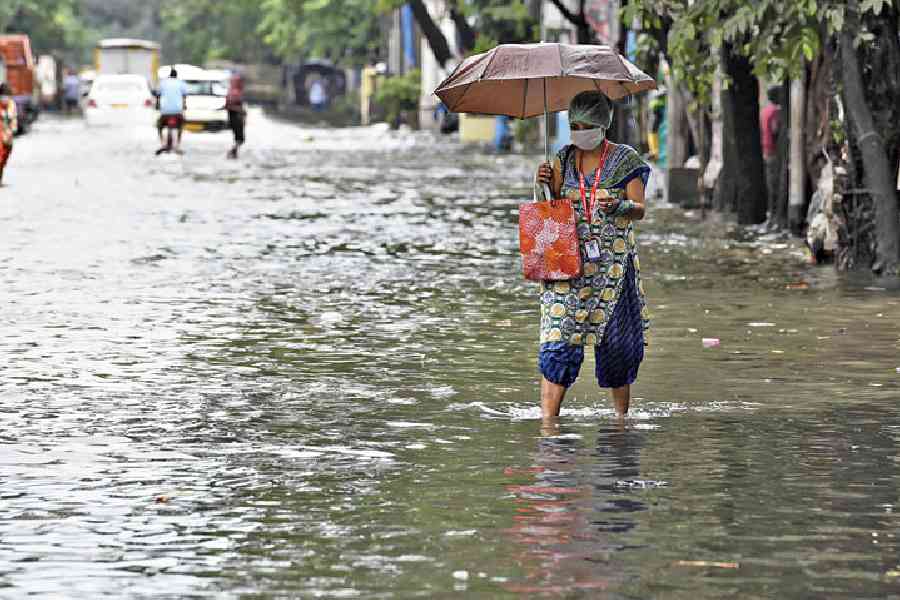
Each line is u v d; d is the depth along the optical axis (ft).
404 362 87.97
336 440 68.33
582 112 70.38
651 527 54.34
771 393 78.48
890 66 127.24
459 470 62.59
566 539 53.01
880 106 127.54
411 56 574.97
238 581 48.96
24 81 431.43
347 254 144.15
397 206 202.18
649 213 192.65
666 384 80.94
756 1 127.65
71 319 103.35
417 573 49.52
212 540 53.31
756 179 174.19
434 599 47.09
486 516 55.83
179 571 50.01
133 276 125.90
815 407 75.05
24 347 92.38
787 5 125.80
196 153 345.10
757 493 58.85
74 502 58.13
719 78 185.68
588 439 68.18
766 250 147.23
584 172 71.15
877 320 102.32
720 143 194.49
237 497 58.80
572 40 298.15
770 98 179.52
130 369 85.66
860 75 126.62
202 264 134.92
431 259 140.36
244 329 99.66
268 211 191.83
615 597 47.14
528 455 65.16
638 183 71.05
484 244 153.79
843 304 109.91
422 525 54.85
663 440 67.82
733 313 105.70
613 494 58.75
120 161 307.58
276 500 58.34
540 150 373.20
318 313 106.83
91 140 401.49
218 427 71.00
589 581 48.57
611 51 73.82
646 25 146.30
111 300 112.27
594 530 54.03
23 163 294.66
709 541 52.70
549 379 72.02
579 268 70.54
